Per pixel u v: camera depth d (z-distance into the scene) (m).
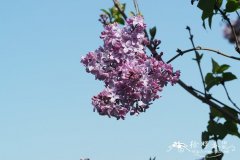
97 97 5.96
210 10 6.03
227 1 6.27
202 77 6.48
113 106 5.93
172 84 5.94
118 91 5.91
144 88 5.86
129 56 5.93
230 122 6.91
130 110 5.96
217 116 6.99
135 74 5.81
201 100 6.39
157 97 5.89
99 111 5.96
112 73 5.94
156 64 5.86
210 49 6.43
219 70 6.59
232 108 6.50
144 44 6.02
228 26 6.52
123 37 5.95
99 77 5.98
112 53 5.94
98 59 5.99
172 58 6.35
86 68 6.01
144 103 5.91
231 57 6.40
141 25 5.92
